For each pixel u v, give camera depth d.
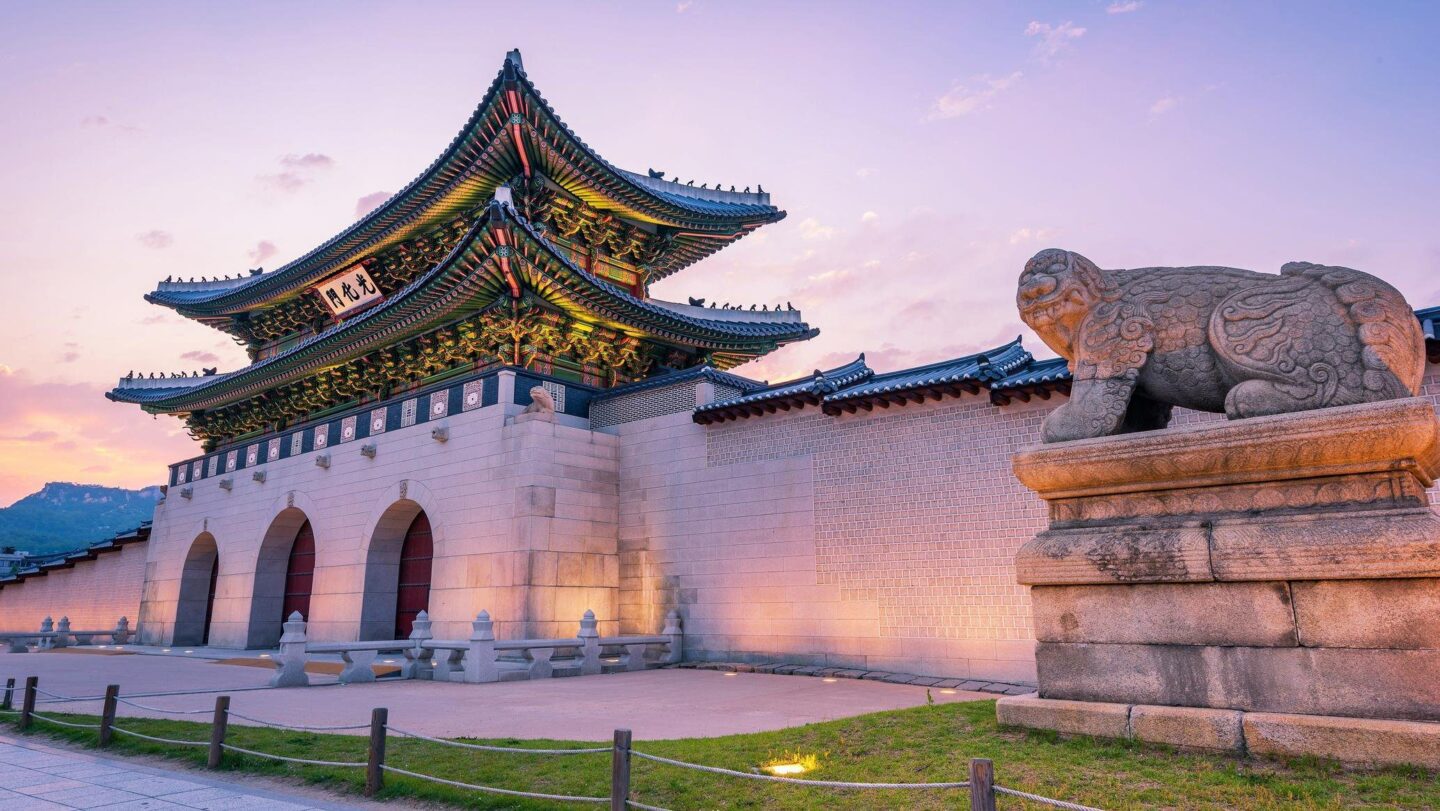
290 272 36.69
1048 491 8.76
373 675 20.94
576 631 24.89
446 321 29.09
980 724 8.90
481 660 20.23
